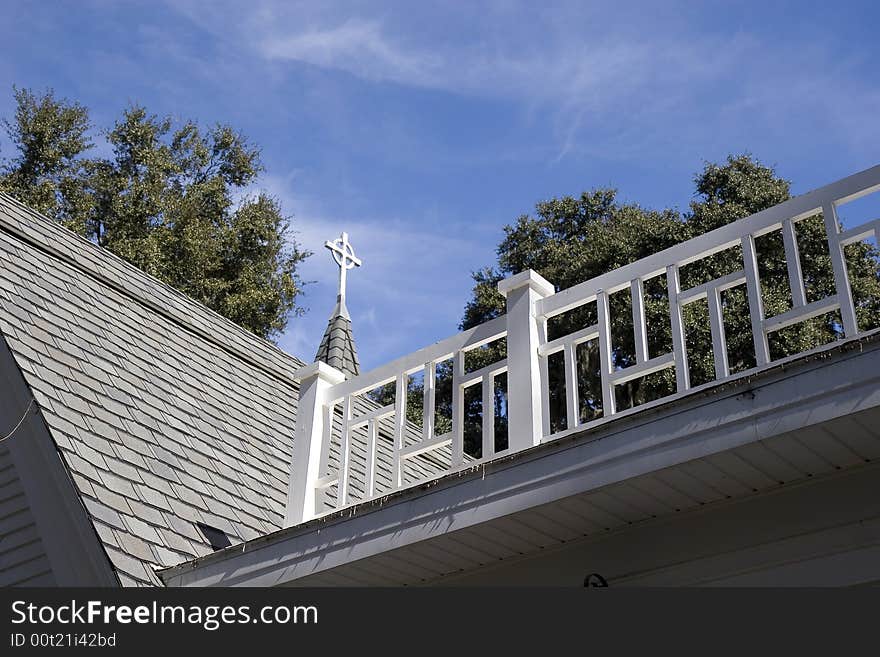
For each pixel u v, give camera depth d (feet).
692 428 13.80
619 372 15.56
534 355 16.81
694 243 15.52
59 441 20.24
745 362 59.93
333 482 19.45
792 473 14.15
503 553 16.60
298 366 36.94
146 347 28.66
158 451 23.18
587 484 14.49
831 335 61.31
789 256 14.32
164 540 19.99
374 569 16.99
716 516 15.21
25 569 19.99
